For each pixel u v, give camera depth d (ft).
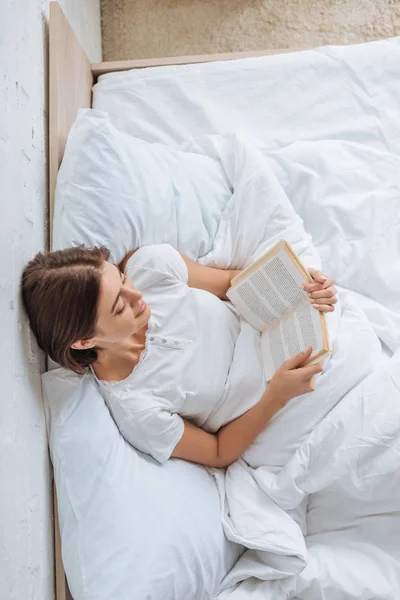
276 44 5.49
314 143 4.10
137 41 5.58
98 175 3.49
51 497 3.29
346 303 3.76
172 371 3.42
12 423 2.82
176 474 3.38
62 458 3.14
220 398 3.60
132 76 4.40
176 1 5.58
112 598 2.90
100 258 3.02
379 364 3.56
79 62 4.13
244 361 3.61
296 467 3.37
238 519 3.37
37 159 3.42
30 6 3.39
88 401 3.23
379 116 4.17
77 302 2.87
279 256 3.42
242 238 3.92
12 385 2.85
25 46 3.29
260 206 3.90
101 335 3.02
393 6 5.37
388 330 3.71
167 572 3.04
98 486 3.08
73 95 3.98
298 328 3.43
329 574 3.28
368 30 5.39
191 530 3.19
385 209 3.91
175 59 4.43
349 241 3.94
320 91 4.25
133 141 3.81
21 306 3.00
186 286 3.62
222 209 4.08
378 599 3.21
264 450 3.57
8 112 2.99
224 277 3.86
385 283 3.83
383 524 3.44
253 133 4.28
